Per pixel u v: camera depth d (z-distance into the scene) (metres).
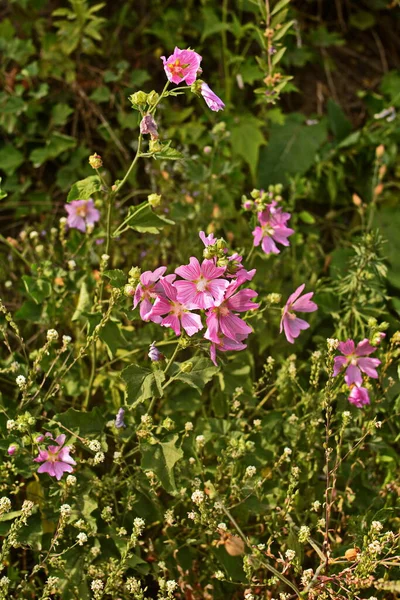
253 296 1.54
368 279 1.90
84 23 2.32
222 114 2.28
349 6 2.60
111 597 1.69
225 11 2.32
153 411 1.82
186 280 1.52
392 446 1.92
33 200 2.22
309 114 2.45
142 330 1.86
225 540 1.69
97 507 1.66
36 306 1.84
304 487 1.78
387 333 1.96
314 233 2.21
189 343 1.55
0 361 1.87
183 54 1.56
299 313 1.97
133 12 2.44
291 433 1.79
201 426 1.77
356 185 2.33
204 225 2.08
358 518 1.70
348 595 1.55
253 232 1.82
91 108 2.33
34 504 1.68
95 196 2.10
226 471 1.75
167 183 2.19
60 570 1.61
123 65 2.31
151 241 2.11
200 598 1.72
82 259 1.93
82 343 1.88
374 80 2.55
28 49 2.30
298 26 2.46
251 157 2.24
